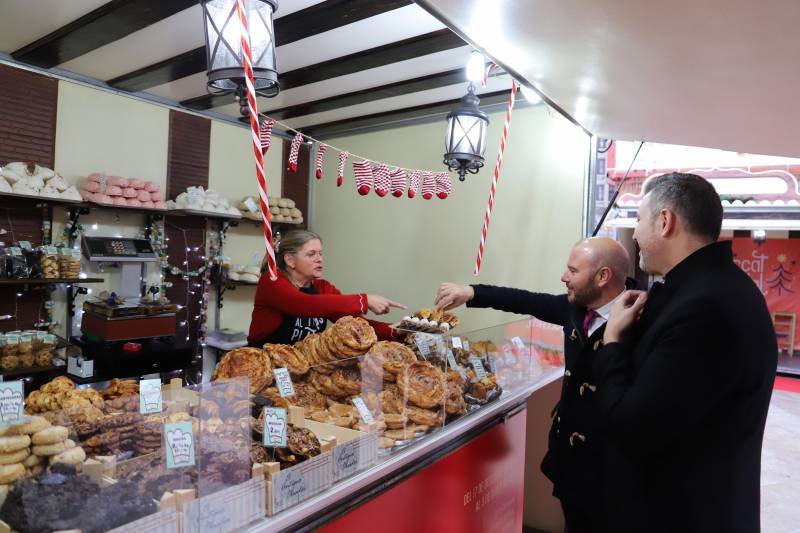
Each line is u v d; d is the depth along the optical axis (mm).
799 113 2051
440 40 2996
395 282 4633
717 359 1275
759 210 5312
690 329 1296
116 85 3846
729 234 9305
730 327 1281
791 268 8828
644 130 2744
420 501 1812
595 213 3713
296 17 2727
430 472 1867
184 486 1091
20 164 3326
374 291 4762
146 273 4109
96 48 3191
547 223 3816
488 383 2240
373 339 1815
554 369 3152
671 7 1289
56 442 992
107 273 3951
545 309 2498
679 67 1723
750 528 1338
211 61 1618
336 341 1772
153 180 4176
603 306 2031
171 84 3912
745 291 1352
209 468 1134
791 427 5414
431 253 4426
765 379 1331
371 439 1578
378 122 4695
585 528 1767
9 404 959
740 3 1215
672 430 1291
